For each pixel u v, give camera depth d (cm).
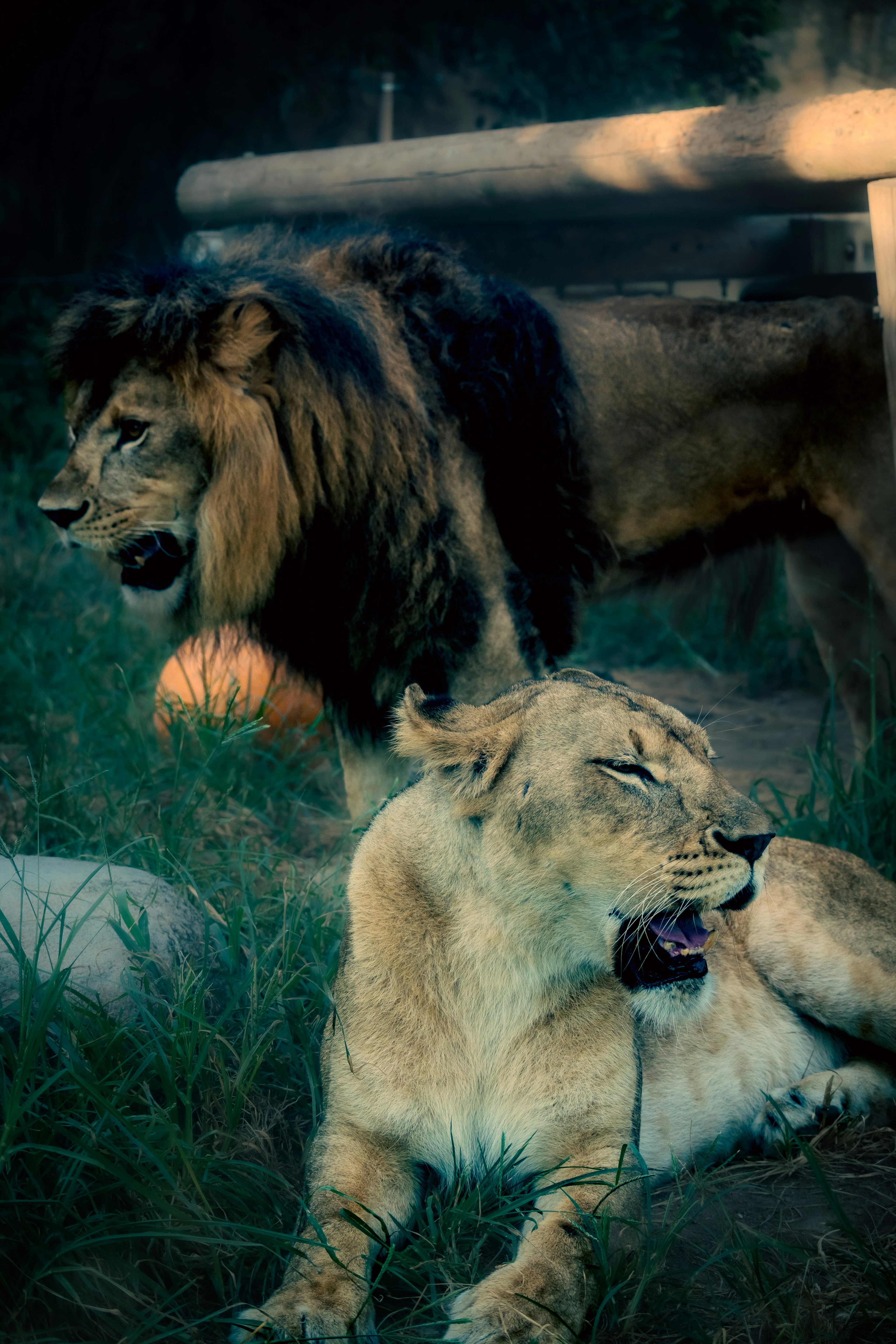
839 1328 253
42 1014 279
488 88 1388
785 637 788
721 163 520
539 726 286
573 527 491
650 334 506
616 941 284
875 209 460
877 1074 346
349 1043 288
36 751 542
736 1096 334
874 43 1330
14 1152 260
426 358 467
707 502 523
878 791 484
